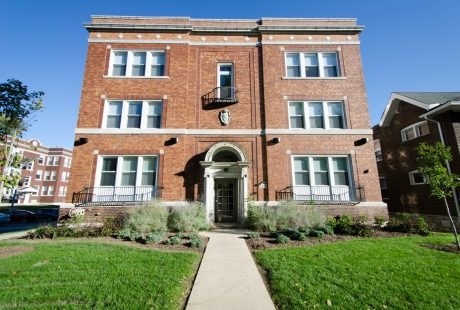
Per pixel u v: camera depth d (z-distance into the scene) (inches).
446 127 629.6
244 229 504.4
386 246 339.3
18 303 179.2
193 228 467.5
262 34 658.2
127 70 626.5
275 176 574.2
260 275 242.8
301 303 182.7
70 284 209.8
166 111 600.1
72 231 424.5
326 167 594.2
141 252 307.1
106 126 594.6
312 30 661.3
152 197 556.1
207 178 556.7
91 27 636.1
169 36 648.4
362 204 563.2
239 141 595.8
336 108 630.5
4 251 316.2
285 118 608.4
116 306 174.4
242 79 636.1
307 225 455.2
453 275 244.1
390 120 854.5
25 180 1994.3
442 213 647.1
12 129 390.9
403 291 206.7
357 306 180.9
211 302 186.4
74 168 558.6
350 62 650.8
